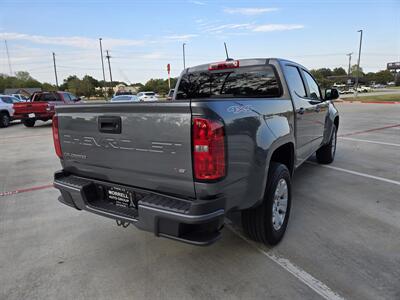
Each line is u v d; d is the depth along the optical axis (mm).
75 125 2955
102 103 2688
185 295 2543
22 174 6469
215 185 2256
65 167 3232
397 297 2441
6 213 4352
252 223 3096
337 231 3535
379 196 4613
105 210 2791
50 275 2867
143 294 2568
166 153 2361
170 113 2291
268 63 3930
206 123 2186
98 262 3068
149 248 3316
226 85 4379
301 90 4340
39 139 11477
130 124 2518
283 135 3258
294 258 3020
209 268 2910
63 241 3506
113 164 2732
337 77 107812
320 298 2453
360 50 42656
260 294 2521
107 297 2547
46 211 4395
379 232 3496
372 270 2787
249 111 2656
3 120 16062
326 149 6320
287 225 3689
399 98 34531
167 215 2287
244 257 3070
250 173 2629
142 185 2617
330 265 2883
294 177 5613
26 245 3430
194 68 4605
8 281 2793
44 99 16734
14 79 96625
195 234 2348
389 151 7770
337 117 6527
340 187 5031
